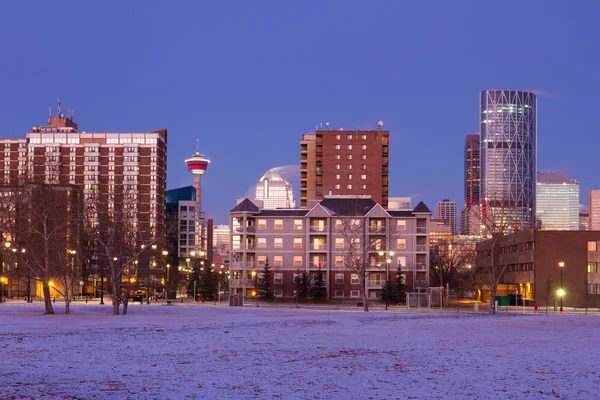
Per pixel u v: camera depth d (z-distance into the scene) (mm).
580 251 118188
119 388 20547
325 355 29047
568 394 20391
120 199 89438
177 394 19781
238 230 134000
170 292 160000
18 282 145875
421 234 131500
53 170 120188
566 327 46406
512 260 112250
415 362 26984
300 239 134250
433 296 111375
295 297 131250
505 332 41688
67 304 72562
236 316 60375
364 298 86812
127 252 78125
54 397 18953
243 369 24750
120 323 48844
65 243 82188
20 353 28578
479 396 20000
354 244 113750
